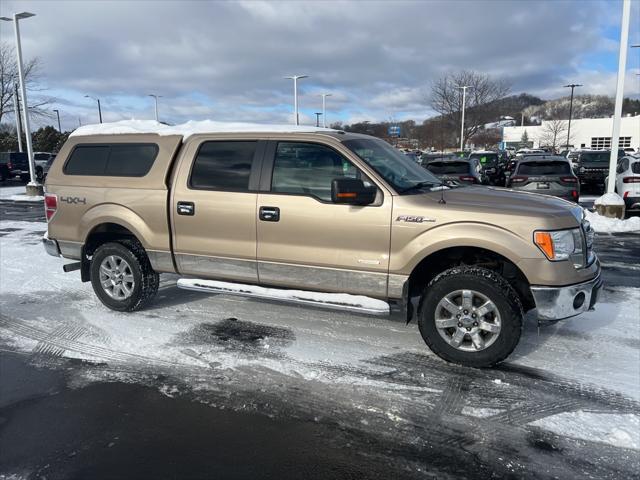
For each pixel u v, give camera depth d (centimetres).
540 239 390
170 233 516
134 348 464
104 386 393
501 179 2784
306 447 313
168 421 343
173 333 499
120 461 300
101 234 579
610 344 462
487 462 298
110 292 561
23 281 701
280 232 463
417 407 359
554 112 8906
